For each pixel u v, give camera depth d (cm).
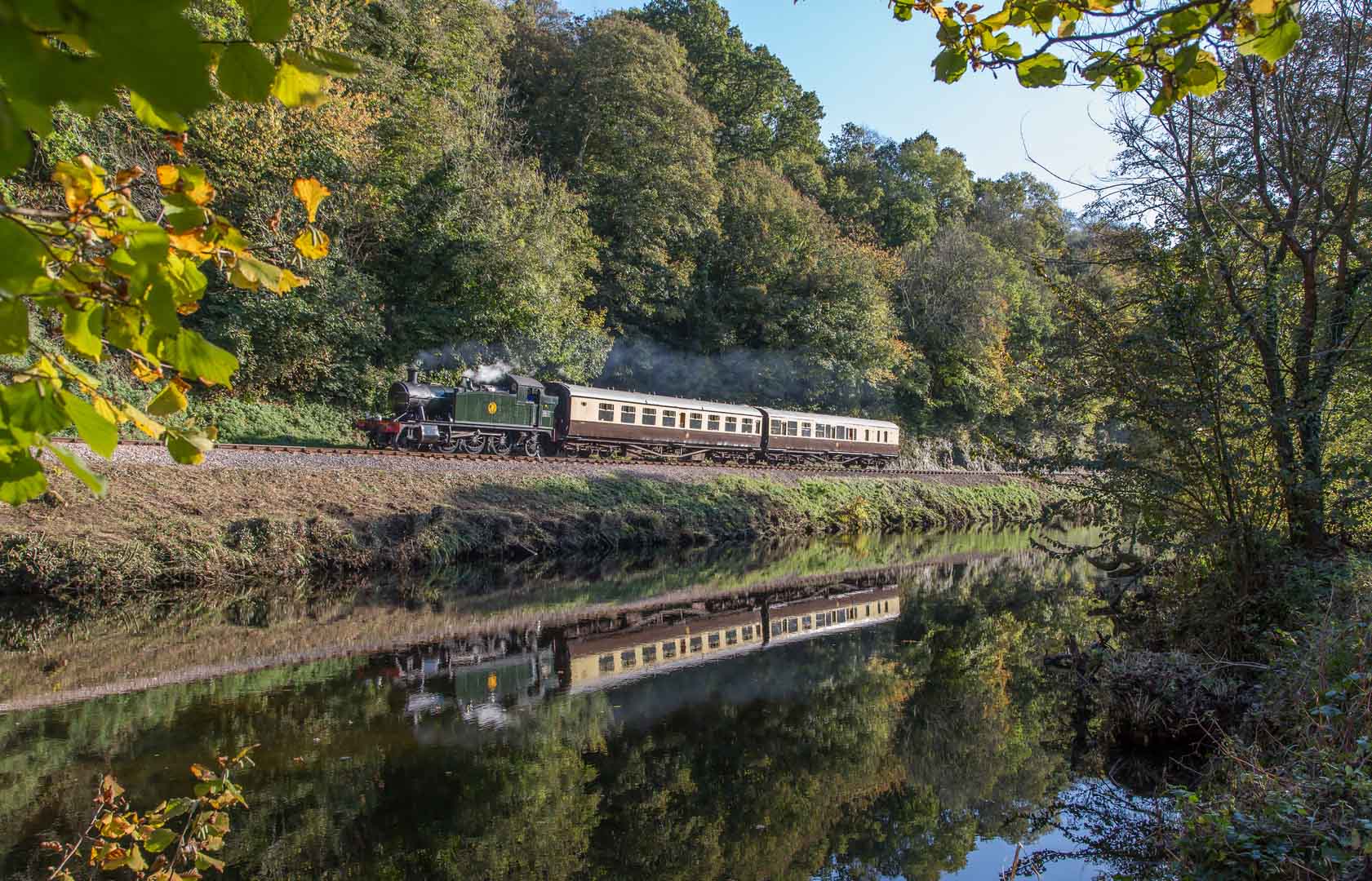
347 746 814
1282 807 468
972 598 1777
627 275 3516
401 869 620
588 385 3150
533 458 2405
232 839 638
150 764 736
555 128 3828
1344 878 411
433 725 883
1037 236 5769
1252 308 980
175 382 158
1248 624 965
